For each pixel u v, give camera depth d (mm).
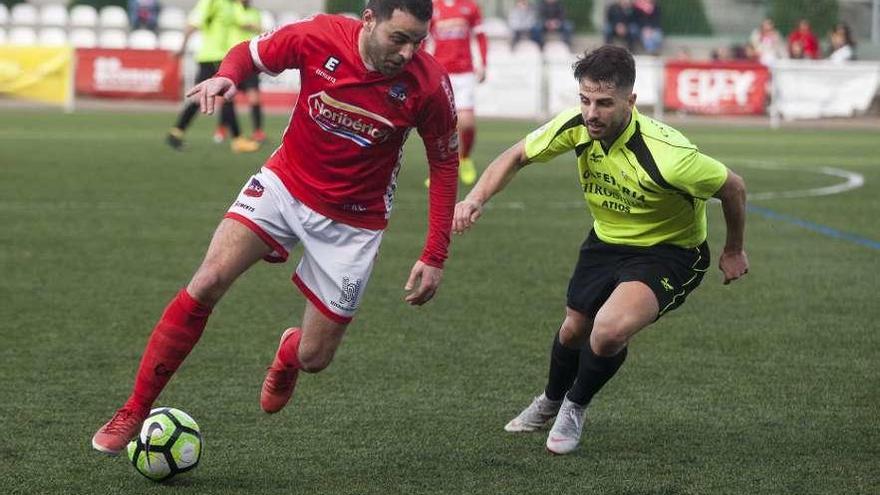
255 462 7062
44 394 8375
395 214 17875
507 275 13328
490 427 7895
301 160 6898
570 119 7383
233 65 6621
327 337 7176
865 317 11516
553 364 7719
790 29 49906
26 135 29141
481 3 49688
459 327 10805
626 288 7238
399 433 7707
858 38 50344
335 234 7004
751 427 7965
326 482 6738
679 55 48531
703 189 7109
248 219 6883
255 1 50375
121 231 15609
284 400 7539
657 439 7684
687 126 38969
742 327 11023
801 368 9570
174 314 6789
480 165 25047
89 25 46250
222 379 8922
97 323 10633
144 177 21328
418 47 6484
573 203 19750
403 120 6734
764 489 6723
